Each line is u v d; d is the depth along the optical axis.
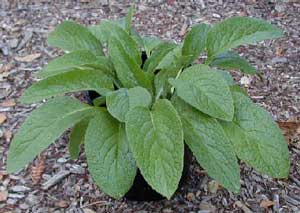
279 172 0.86
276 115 1.22
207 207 1.00
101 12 1.60
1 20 1.56
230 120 0.83
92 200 1.02
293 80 1.33
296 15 1.58
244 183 1.05
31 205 1.02
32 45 1.46
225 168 0.84
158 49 0.99
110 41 0.94
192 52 0.99
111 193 0.84
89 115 0.91
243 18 0.97
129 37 1.00
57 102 0.91
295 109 1.24
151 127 0.83
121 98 0.88
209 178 1.06
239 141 0.87
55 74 0.92
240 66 1.01
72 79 0.91
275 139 0.87
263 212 1.00
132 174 0.85
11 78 1.34
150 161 0.81
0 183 1.06
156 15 1.59
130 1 1.66
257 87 1.31
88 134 0.87
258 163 0.86
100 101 0.95
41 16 1.58
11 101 1.27
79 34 1.04
